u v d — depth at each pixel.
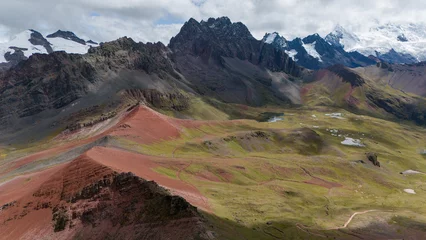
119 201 105.62
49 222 108.62
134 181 108.62
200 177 180.00
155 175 150.38
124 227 98.75
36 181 145.38
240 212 138.00
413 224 155.12
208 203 136.75
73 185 117.94
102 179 112.75
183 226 94.25
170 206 99.12
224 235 98.69
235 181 190.12
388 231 146.75
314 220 149.12
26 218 114.38
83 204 108.56
